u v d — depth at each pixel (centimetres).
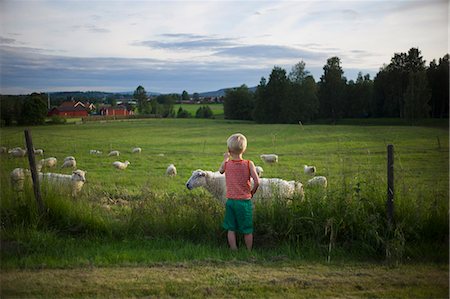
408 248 573
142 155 2678
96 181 1562
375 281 491
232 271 520
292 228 628
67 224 681
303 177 1363
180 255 575
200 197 860
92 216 692
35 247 598
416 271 521
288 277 500
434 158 1628
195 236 659
